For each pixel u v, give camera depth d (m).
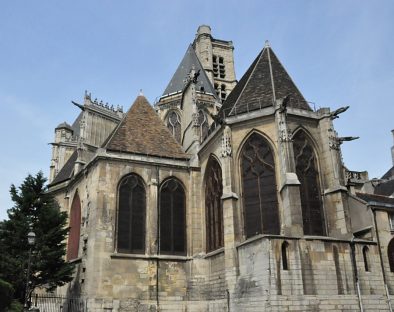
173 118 72.19
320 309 29.95
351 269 31.92
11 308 30.44
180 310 37.88
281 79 42.53
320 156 37.44
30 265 34.00
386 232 34.62
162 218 41.62
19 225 38.28
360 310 30.95
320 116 38.12
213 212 40.50
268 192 36.00
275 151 36.50
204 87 74.69
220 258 37.19
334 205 35.34
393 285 33.00
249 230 35.81
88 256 38.34
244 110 40.25
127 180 41.28
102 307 35.69
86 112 73.94
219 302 35.47
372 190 58.34
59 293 43.66
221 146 38.47
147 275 38.31
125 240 39.12
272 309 28.84
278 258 30.19
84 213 42.28
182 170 44.09
